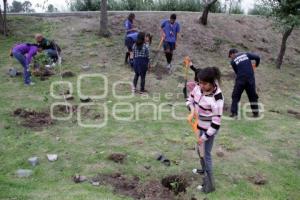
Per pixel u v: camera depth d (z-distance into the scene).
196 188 6.59
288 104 11.95
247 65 9.80
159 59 13.98
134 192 6.42
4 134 8.36
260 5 15.61
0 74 12.03
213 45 16.06
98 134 8.48
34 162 7.14
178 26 12.86
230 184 6.82
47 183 6.52
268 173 7.30
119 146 7.94
